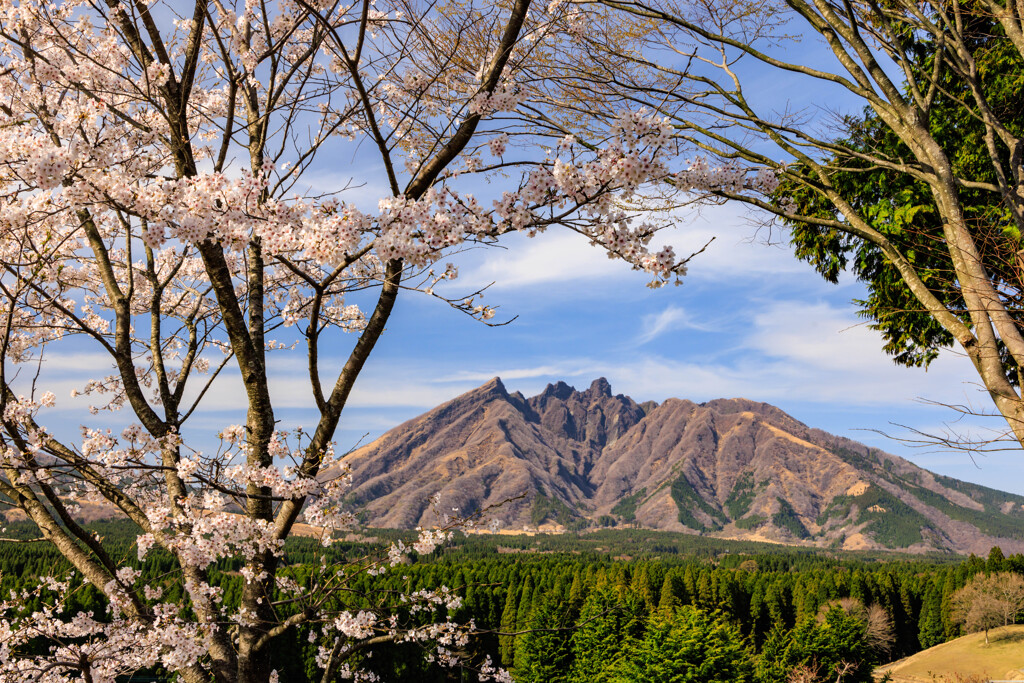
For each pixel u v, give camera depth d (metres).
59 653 4.12
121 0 3.28
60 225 4.18
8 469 3.53
